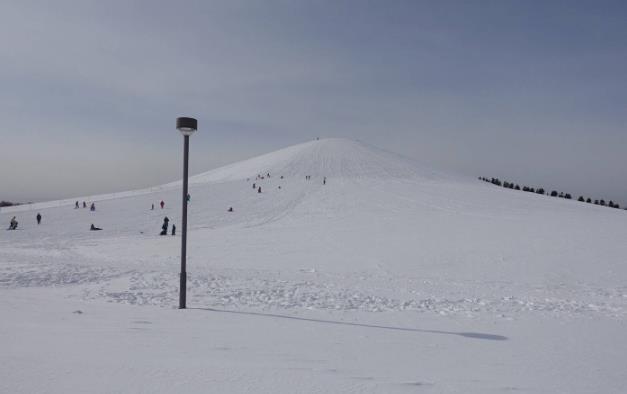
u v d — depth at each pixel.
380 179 86.19
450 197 63.62
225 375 4.85
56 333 6.96
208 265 22.25
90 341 6.41
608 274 19.12
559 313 11.22
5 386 4.20
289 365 5.49
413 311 11.35
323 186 73.88
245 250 28.94
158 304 11.64
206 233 39.66
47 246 32.09
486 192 72.69
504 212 50.56
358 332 8.39
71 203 62.41
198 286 14.96
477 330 8.84
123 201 62.31
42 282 15.81
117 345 6.19
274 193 67.56
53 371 4.73
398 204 56.75
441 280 18.11
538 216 46.91
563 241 28.83
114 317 8.98
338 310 11.31
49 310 9.58
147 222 47.62
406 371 5.52
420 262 23.36
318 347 6.85
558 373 5.71
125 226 45.12
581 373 5.74
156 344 6.41
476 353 6.81
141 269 19.36
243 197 64.62
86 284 15.50
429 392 4.61
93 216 51.25
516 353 6.86
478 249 27.00
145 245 31.94
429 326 9.22
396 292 14.75
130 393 4.14
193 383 4.52
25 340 6.33
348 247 29.66
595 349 7.25
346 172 96.69
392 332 8.48
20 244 33.47
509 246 27.66
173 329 7.86
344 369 5.45
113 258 25.06
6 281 15.88
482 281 17.88
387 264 22.89
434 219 44.38
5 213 53.59
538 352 6.96
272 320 9.55
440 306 12.16
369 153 122.50
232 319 9.50
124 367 4.98
